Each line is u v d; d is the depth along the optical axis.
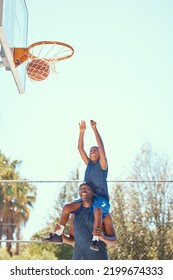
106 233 7.23
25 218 15.12
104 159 7.45
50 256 12.43
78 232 7.12
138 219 13.25
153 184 14.51
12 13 8.08
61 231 7.25
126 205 14.41
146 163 24.08
